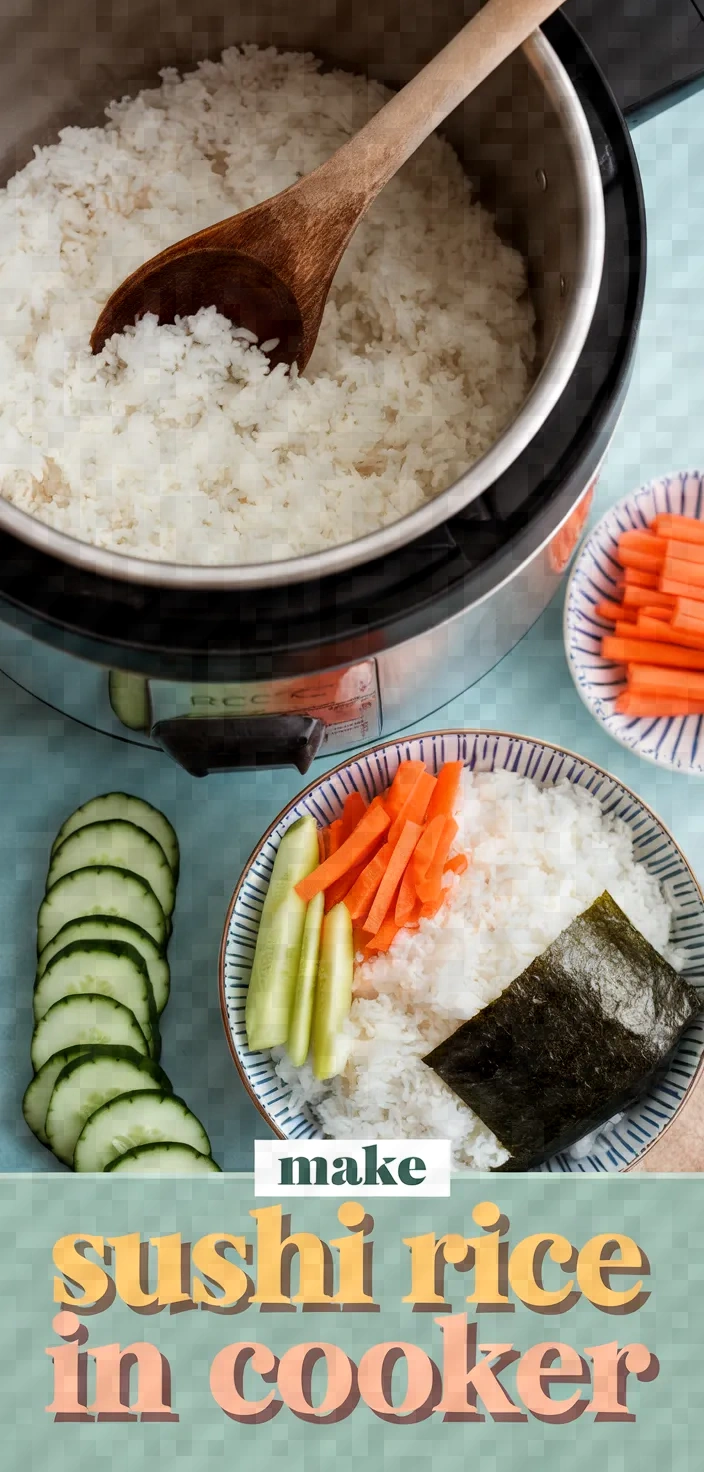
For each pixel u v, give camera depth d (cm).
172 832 76
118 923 74
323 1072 71
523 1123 71
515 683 78
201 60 73
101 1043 73
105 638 60
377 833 71
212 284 68
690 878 72
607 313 62
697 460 79
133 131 72
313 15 71
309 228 66
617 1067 70
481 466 60
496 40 62
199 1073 76
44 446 68
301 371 71
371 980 72
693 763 75
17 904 77
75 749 77
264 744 67
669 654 75
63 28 69
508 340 70
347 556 60
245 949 72
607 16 71
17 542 61
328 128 73
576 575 75
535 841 73
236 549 67
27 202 71
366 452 69
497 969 72
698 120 79
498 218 71
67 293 71
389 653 63
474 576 60
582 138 63
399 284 71
